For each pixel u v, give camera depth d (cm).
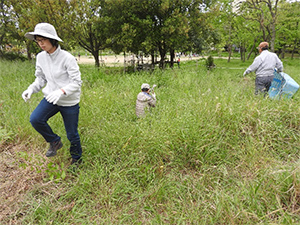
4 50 1800
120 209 218
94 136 318
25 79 703
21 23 1202
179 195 229
